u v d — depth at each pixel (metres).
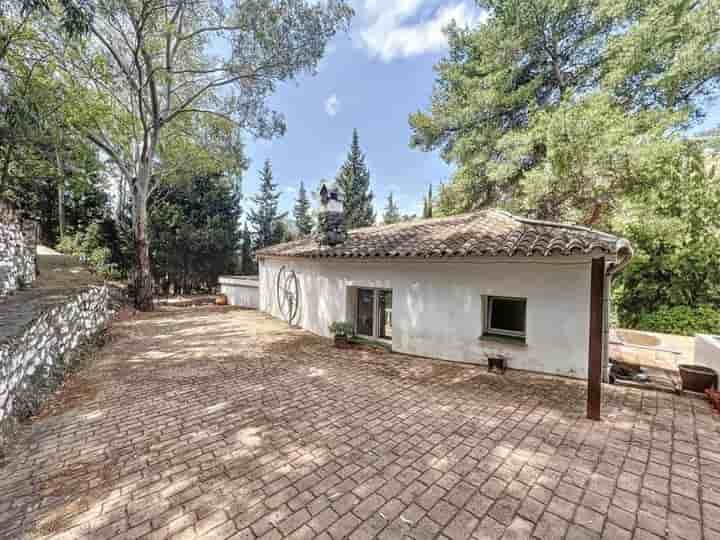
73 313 8.23
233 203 28.44
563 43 15.11
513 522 2.84
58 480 3.40
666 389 5.97
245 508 3.00
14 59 10.41
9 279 8.37
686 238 10.77
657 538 2.67
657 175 10.45
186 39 15.42
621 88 13.23
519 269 7.01
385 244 8.99
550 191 11.62
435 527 2.78
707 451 3.98
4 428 4.19
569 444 4.15
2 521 2.83
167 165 19.91
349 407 5.29
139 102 15.01
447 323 7.95
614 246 4.84
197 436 4.34
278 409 5.21
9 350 4.44
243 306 18.98
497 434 4.41
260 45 13.99
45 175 14.93
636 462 3.75
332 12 13.45
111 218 24.22
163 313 16.05
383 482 3.39
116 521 2.83
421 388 6.15
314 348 9.33
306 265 12.05
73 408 5.21
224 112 17.67
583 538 2.67
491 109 15.97
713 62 10.58
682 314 10.69
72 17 7.25
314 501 3.10
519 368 7.07
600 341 4.80
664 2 11.38
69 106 12.47
